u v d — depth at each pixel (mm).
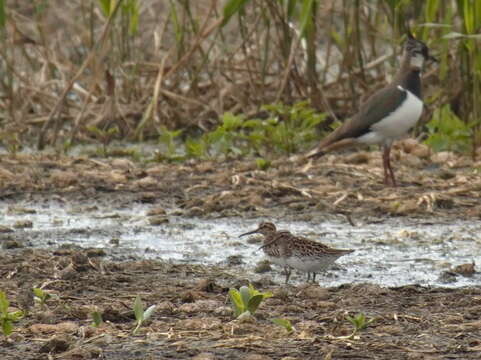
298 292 8930
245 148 16969
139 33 20375
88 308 8195
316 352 7152
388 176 14625
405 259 10484
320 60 21281
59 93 19891
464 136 15906
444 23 16688
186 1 17859
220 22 16688
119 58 18656
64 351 7211
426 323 7895
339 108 18766
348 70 17766
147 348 7246
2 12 15445
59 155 16547
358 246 11102
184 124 18625
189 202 13328
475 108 16203
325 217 12641
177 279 9539
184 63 17312
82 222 12391
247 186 14195
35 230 11875
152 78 19344
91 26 18453
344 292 8922
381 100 14539
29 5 21984
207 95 18859
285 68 17625
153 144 18000
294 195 13758
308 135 16703
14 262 10031
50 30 21891
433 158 16016
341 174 14984
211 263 10328
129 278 9453
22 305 8484
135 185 14438
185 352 7156
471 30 15234
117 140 18266
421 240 11398
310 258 9242
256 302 7918
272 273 9930
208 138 16422
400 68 14875
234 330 7605
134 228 12023
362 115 14695
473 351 7176
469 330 7695
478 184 14133
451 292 8930
